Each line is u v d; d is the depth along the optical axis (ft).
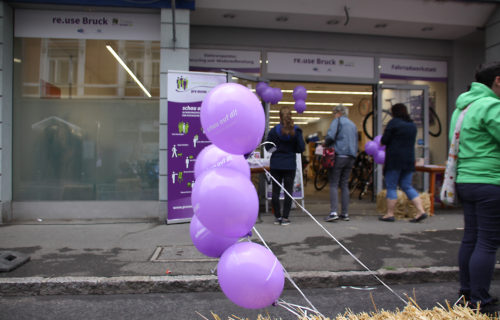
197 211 7.25
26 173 20.85
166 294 11.33
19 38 20.81
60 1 19.86
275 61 25.52
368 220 20.11
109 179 21.17
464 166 9.25
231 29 25.05
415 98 27.12
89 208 20.89
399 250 14.39
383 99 26.71
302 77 25.79
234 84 8.00
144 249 14.70
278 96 22.48
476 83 9.39
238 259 7.12
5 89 20.03
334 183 19.75
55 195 20.97
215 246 8.21
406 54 26.91
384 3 22.63
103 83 21.16
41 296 11.17
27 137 20.90
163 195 20.18
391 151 19.30
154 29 20.98
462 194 9.27
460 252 9.68
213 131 7.68
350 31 25.84
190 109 19.65
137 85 21.13
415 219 19.47
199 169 8.75
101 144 21.18
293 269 12.30
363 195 29.32
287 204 18.88
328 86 29.04
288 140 18.57
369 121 28.73
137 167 21.21
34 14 20.76
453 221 19.80
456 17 23.80
